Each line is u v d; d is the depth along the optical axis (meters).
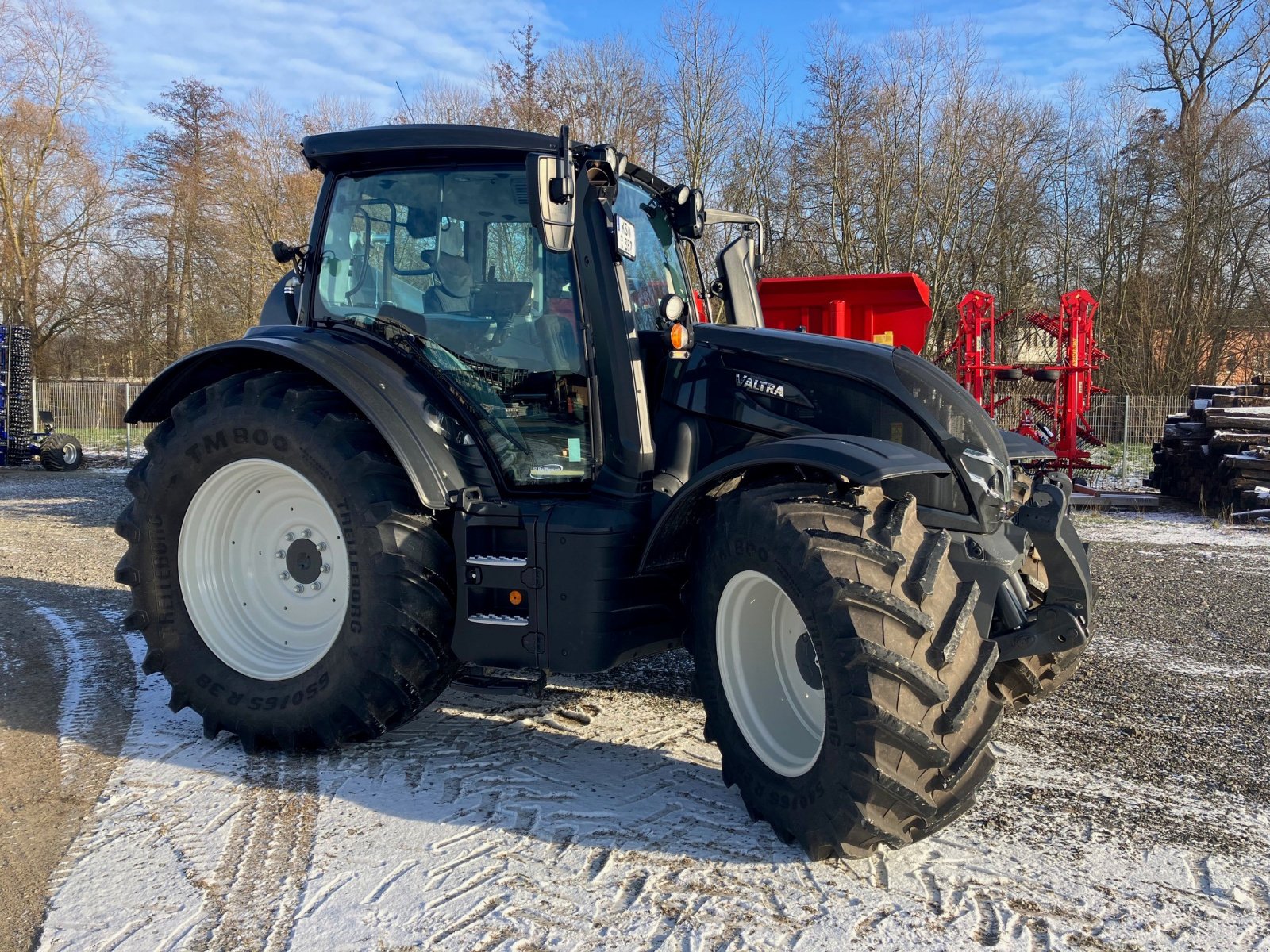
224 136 33.06
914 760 2.39
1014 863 2.63
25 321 30.55
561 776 3.21
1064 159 28.16
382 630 3.14
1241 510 10.18
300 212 30.45
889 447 2.65
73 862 2.58
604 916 2.32
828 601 2.45
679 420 3.31
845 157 27.72
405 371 3.47
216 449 3.47
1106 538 8.76
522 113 24.03
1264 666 4.59
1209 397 13.30
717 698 2.88
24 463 17.17
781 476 2.96
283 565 3.60
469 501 3.27
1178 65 27.52
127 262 32.56
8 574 6.75
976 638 2.52
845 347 3.12
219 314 31.67
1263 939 2.26
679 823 2.85
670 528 2.97
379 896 2.40
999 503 3.01
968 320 12.14
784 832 2.67
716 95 27.09
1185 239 25.58
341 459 3.21
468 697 4.09
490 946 2.18
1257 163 24.91
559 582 3.07
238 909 2.34
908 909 2.37
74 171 31.39
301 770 3.25
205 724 3.50
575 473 3.37
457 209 3.52
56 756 3.36
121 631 5.14
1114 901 2.43
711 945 2.19
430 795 3.04
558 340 3.37
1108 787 3.18
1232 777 3.28
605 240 3.30
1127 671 4.50
